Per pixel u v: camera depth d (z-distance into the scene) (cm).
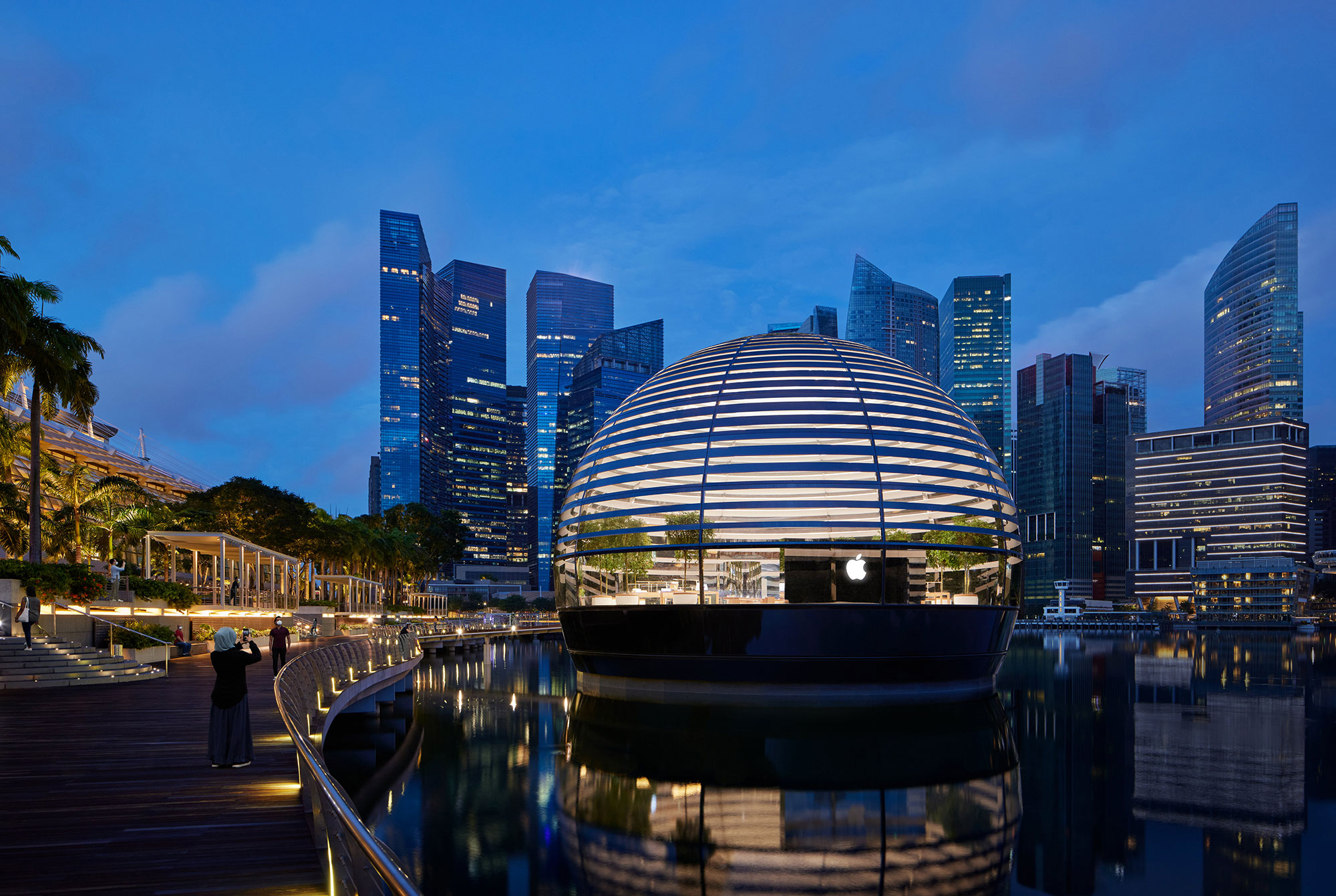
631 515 4219
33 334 4172
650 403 4662
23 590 3412
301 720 1908
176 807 1245
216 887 924
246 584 6781
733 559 4009
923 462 4194
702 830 2012
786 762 2744
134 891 911
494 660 7819
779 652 3603
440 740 3216
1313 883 1698
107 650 3575
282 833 1118
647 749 2969
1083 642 15075
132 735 1875
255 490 10344
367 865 607
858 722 3400
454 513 19588
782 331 5272
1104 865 1794
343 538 11919
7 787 1368
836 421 4250
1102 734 3419
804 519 4000
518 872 1708
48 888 917
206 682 3036
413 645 4528
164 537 5941
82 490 6425
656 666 3856
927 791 2411
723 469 4150
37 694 2666
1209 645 13625
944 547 4053
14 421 7325
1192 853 1888
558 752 2934
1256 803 2323
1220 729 3556
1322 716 3962
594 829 2008
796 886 1652
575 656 4441
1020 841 1964
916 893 1623
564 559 4588
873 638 3625
